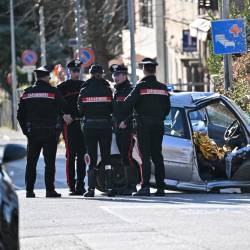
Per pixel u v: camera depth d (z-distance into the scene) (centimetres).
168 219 3162
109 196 4153
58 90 4159
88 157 4106
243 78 5788
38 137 4134
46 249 2614
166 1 12094
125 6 12638
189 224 3034
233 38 5506
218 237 2762
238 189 4347
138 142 4059
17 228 2038
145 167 4066
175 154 4253
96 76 4088
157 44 12356
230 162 4253
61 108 4150
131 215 3288
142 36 13350
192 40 9306
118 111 4175
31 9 14288
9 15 15250
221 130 4450
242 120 4294
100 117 4075
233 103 4328
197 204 3622
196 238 2753
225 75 5703
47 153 4159
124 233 2869
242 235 2792
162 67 12325
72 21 12350
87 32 12075
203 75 10400
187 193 4288
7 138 12025
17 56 15462
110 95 4088
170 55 12106
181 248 2584
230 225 2995
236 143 4331
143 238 2769
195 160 4225
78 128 4347
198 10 10275
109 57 12681
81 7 12050
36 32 14875
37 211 3466
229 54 5653
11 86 15338
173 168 4262
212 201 3741
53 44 14475
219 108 4425
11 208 2005
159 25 12306
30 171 4200
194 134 4300
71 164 4384
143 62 4041
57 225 3073
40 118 4122
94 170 4122
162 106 4038
